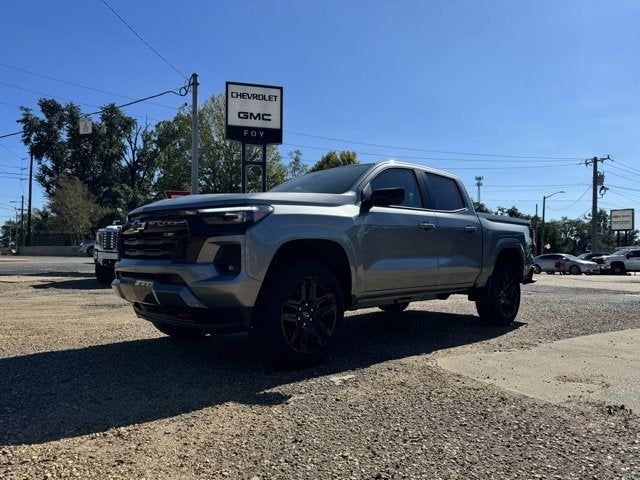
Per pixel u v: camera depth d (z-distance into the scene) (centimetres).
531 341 643
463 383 458
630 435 351
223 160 5628
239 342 609
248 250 450
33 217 7669
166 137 6575
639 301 1099
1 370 485
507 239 751
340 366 509
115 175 6650
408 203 626
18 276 1691
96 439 332
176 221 470
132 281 502
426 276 615
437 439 339
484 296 732
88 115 2573
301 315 486
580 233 10462
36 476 283
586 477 291
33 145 6259
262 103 1816
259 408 389
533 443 336
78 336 643
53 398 409
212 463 301
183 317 468
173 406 393
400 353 569
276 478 285
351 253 528
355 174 591
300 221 488
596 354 573
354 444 329
